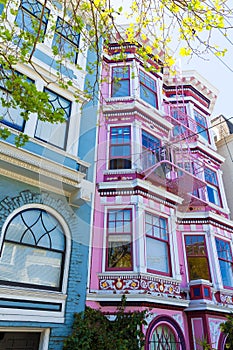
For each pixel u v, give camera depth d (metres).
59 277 4.60
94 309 4.91
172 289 5.92
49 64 5.55
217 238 7.64
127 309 5.09
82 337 4.11
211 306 6.01
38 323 4.01
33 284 4.21
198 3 2.84
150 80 8.67
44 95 2.75
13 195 4.36
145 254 5.70
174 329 5.55
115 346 4.18
